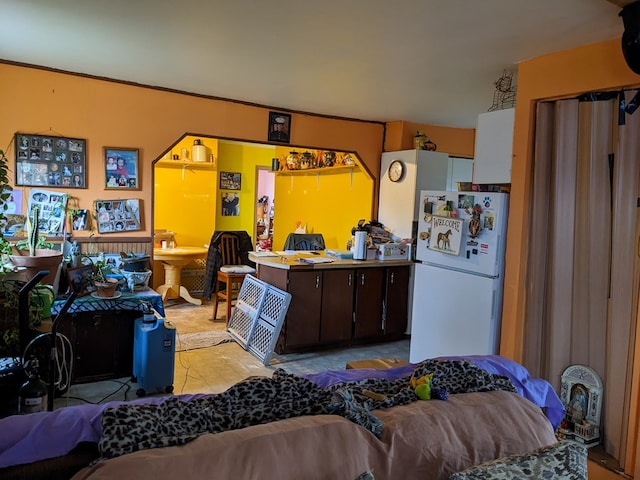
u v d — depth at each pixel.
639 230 2.36
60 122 3.67
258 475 1.09
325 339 4.36
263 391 1.46
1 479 1.07
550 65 2.75
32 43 2.96
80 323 3.17
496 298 3.11
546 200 2.83
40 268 2.96
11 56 3.31
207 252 5.66
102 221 3.89
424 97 3.98
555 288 2.73
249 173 7.31
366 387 1.72
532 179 2.89
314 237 5.45
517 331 2.93
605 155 2.52
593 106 2.56
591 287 2.58
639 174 2.37
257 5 2.21
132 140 3.95
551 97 2.76
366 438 1.31
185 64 3.30
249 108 4.43
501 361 2.07
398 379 1.84
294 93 4.01
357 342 4.62
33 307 2.81
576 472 1.34
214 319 5.04
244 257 5.49
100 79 3.77
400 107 4.39
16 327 2.66
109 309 3.18
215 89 4.00
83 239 3.83
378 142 5.20
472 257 3.23
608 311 2.51
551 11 2.15
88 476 1.03
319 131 4.84
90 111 3.76
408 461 1.31
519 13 2.19
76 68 3.57
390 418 1.45
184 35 2.69
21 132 3.54
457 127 5.37
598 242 2.54
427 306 3.58
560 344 2.72
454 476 1.24
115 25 2.57
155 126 4.03
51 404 2.18
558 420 1.98
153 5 2.27
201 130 4.22
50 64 3.49
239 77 3.58
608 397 2.50
